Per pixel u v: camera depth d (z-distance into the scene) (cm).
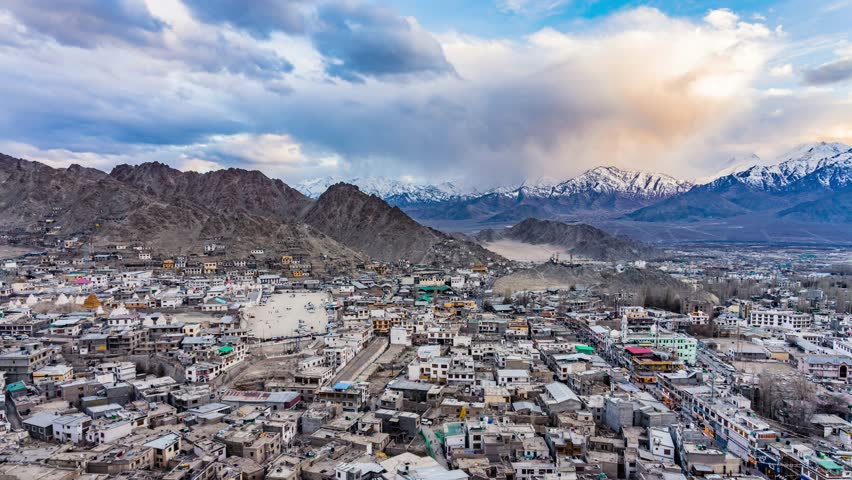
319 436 18938
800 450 17325
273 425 18975
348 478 15612
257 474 16188
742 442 18550
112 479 15700
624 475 17312
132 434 18950
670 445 18000
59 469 16050
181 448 17988
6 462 16712
